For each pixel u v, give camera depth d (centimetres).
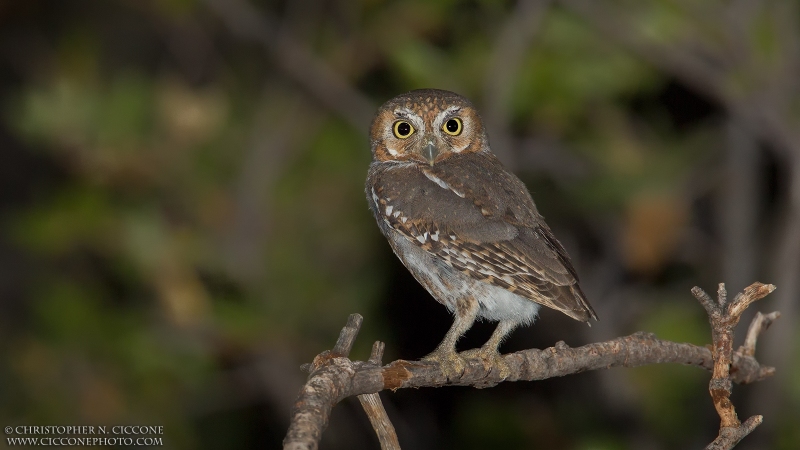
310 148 1416
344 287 1402
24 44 1598
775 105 1174
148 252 1227
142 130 1287
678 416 1307
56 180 1570
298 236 1401
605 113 1322
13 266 1526
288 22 1402
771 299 1300
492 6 1241
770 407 1209
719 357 661
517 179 967
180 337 1268
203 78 1509
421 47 1233
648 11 1165
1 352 1424
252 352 1318
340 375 627
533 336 1462
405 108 964
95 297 1293
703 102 1409
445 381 719
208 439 1468
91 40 1413
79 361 1270
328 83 1370
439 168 948
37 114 1224
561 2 1184
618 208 1375
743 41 1166
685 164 1346
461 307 899
